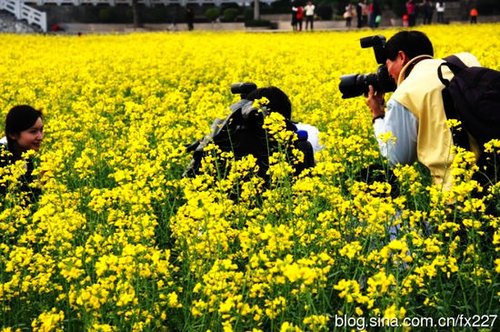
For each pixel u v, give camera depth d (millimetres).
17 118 8977
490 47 25016
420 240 5668
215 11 65875
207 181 7262
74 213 6727
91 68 22750
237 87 8812
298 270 4543
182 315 5879
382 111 7879
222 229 6008
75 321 5613
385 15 63625
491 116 6543
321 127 10859
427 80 7109
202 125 9953
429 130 7039
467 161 6367
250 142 7898
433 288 5883
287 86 16516
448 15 64250
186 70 21375
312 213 6562
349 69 20609
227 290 5266
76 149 10664
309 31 53406
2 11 64062
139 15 69188
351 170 8164
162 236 7559
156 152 9281
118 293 5309
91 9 69938
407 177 6801
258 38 40344
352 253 5367
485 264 6047
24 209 7676
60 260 6027
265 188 7707
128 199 6848
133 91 16688
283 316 5168
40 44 37281
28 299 5973
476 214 6602
